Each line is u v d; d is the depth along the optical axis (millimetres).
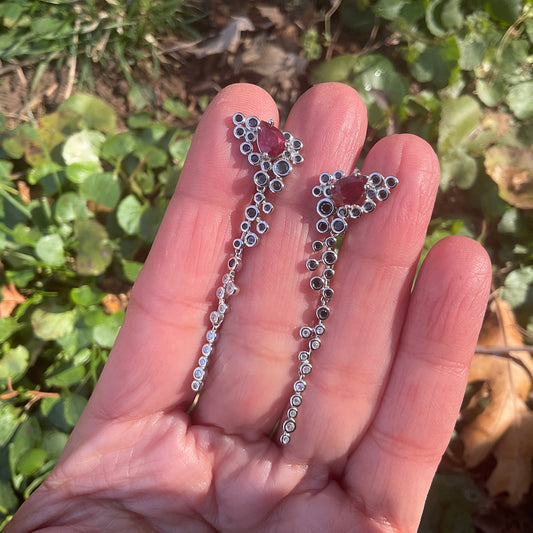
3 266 205
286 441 146
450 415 140
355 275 147
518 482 202
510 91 232
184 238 147
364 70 224
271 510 144
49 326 198
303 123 150
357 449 146
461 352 139
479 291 137
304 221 149
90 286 207
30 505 139
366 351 146
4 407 195
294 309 150
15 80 233
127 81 236
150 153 213
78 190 215
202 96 237
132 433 145
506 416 206
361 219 146
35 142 214
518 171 220
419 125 224
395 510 141
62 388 196
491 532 202
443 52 228
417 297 142
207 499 145
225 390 150
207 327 150
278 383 150
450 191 227
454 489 201
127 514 141
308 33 235
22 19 231
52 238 203
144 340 145
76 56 235
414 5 229
